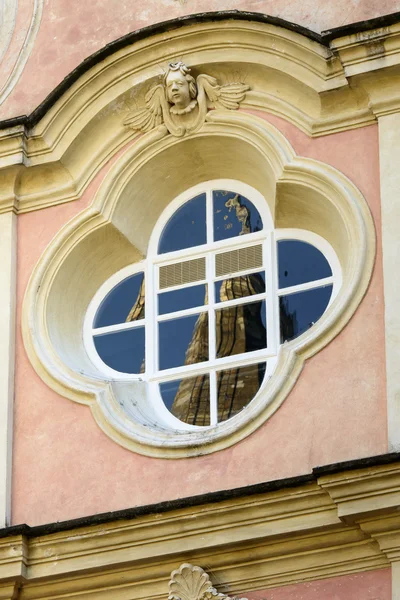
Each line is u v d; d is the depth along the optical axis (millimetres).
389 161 22438
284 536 20906
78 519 21562
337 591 20688
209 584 21000
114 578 21500
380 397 21375
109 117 24062
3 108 24812
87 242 23875
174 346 23484
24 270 23812
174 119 23859
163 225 24297
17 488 22484
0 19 25578
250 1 24219
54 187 24125
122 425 22359
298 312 23031
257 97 23531
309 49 23062
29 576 21703
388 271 21859
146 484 21891
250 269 23562
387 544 20531
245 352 23047
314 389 21688
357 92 22953
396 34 22625
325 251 23281
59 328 23672
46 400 22891
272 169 23219
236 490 21047
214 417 22734
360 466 20547
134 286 24109
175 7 24609
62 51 24969
